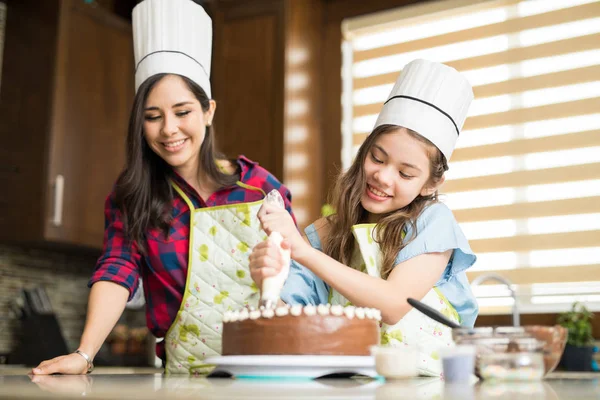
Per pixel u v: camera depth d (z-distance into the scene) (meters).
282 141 3.14
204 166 1.48
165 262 1.45
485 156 3.01
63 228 3.02
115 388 0.72
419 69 1.27
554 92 2.91
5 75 3.14
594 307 2.77
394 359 0.89
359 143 3.32
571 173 2.83
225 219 1.43
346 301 1.31
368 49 3.35
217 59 3.34
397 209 1.30
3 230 3.04
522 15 3.01
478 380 0.89
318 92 3.39
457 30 3.14
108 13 3.31
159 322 1.47
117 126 3.31
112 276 1.41
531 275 2.87
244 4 3.33
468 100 1.33
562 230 2.83
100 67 3.25
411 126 1.23
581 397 0.61
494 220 2.96
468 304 1.28
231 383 0.83
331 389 0.70
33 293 3.18
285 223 1.08
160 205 1.45
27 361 3.04
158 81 1.40
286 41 3.20
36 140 3.03
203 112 1.45
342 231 1.34
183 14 1.44
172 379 0.96
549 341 0.89
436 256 1.21
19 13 3.16
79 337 3.47
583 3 2.90
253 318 0.93
